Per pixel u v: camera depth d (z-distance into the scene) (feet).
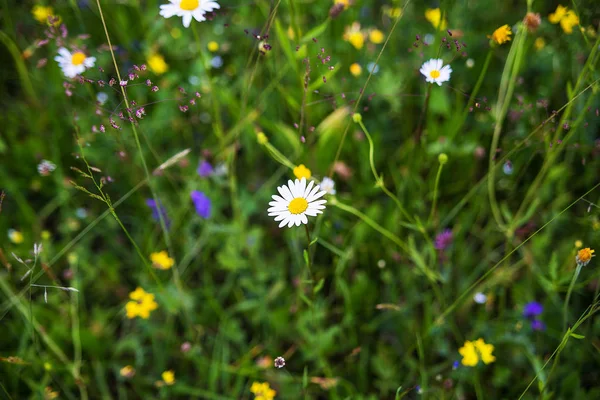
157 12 3.10
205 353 2.66
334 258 2.72
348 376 2.59
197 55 3.08
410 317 2.64
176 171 2.96
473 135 2.84
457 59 2.95
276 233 2.93
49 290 2.73
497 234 2.74
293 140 2.68
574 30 2.64
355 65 2.74
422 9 3.11
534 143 2.53
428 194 2.83
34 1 3.02
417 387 2.44
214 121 2.95
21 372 2.54
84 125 2.90
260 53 2.45
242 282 2.69
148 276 2.78
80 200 2.96
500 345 2.55
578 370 2.44
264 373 2.56
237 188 2.97
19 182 2.97
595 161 2.68
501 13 2.97
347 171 2.73
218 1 3.22
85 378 2.59
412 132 2.93
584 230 2.61
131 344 2.60
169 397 2.59
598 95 2.60
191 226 2.83
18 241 2.76
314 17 3.09
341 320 2.71
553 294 2.47
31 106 3.05
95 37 3.04
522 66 2.80
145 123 2.93
